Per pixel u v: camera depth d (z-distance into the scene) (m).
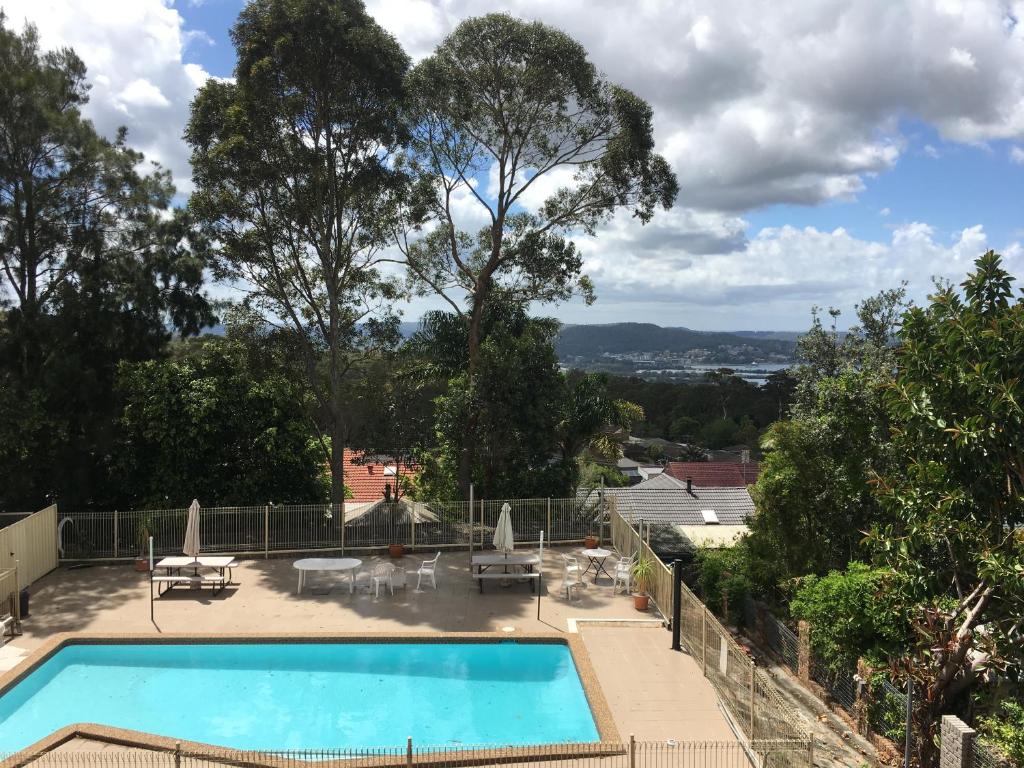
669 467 48.84
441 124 25.83
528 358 25.64
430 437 29.66
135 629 15.45
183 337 26.03
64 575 19.16
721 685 12.41
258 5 22.88
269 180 24.00
